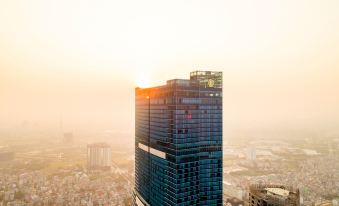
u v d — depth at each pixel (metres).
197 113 131.00
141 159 163.00
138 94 167.00
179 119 125.31
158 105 140.38
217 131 135.88
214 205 134.25
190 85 129.25
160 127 138.25
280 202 126.88
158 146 140.38
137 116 169.75
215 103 136.00
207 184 133.12
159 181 139.50
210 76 135.25
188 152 127.56
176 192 123.69
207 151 133.75
